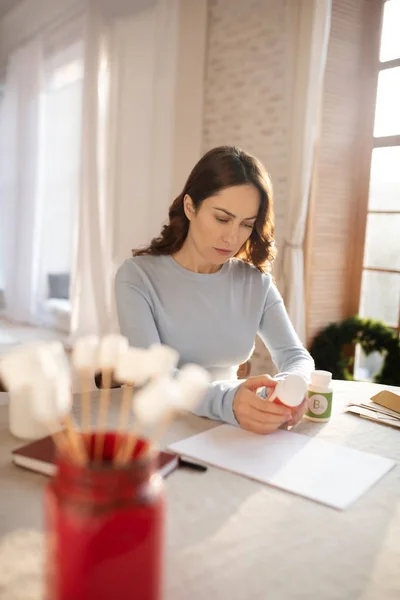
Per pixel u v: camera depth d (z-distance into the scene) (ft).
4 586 1.78
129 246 13.80
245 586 1.87
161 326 4.81
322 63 9.67
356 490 2.65
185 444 3.12
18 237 17.94
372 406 4.01
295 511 2.42
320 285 10.90
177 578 1.89
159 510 1.50
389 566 2.03
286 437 3.35
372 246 11.04
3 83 19.07
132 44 13.46
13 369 1.40
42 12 15.94
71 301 15.08
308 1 9.89
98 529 1.40
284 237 10.39
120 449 1.64
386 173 10.69
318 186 10.57
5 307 18.75
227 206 4.40
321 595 1.84
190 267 5.01
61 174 16.33
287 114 10.80
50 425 2.55
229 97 12.40
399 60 10.36
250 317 5.06
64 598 1.45
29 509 2.29
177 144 13.03
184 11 12.73
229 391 3.60
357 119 10.95
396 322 10.72
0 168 18.84
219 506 2.43
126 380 1.67
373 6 10.62
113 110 13.84
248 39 11.83
